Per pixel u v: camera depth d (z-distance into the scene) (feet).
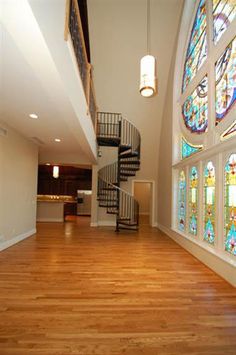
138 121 25.54
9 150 15.05
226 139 10.21
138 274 10.72
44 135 16.42
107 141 21.79
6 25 4.92
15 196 16.22
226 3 11.60
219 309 7.59
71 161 24.99
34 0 4.53
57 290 8.82
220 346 5.80
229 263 9.82
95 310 7.39
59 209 29.07
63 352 5.48
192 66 16.81
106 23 20.47
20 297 8.20
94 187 25.84
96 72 23.09
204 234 13.52
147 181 27.04
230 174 10.64
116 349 5.62
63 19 6.89
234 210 10.21
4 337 5.96
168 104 22.29
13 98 9.73
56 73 6.95
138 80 23.50
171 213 19.80
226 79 10.98
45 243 16.65
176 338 6.07
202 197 13.80
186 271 11.23
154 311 7.39
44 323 6.61
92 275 10.48
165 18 20.15
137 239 18.92
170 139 20.93
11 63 6.88
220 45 11.55
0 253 13.82
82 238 18.80
